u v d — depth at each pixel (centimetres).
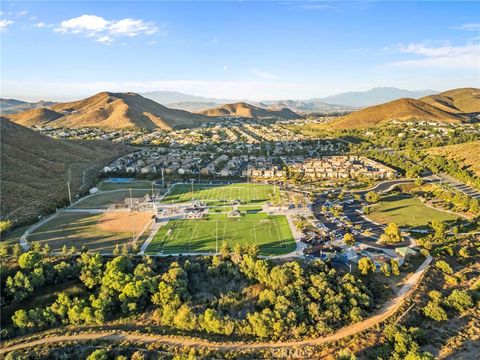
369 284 11612
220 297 11350
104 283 11306
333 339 9475
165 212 18150
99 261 12100
